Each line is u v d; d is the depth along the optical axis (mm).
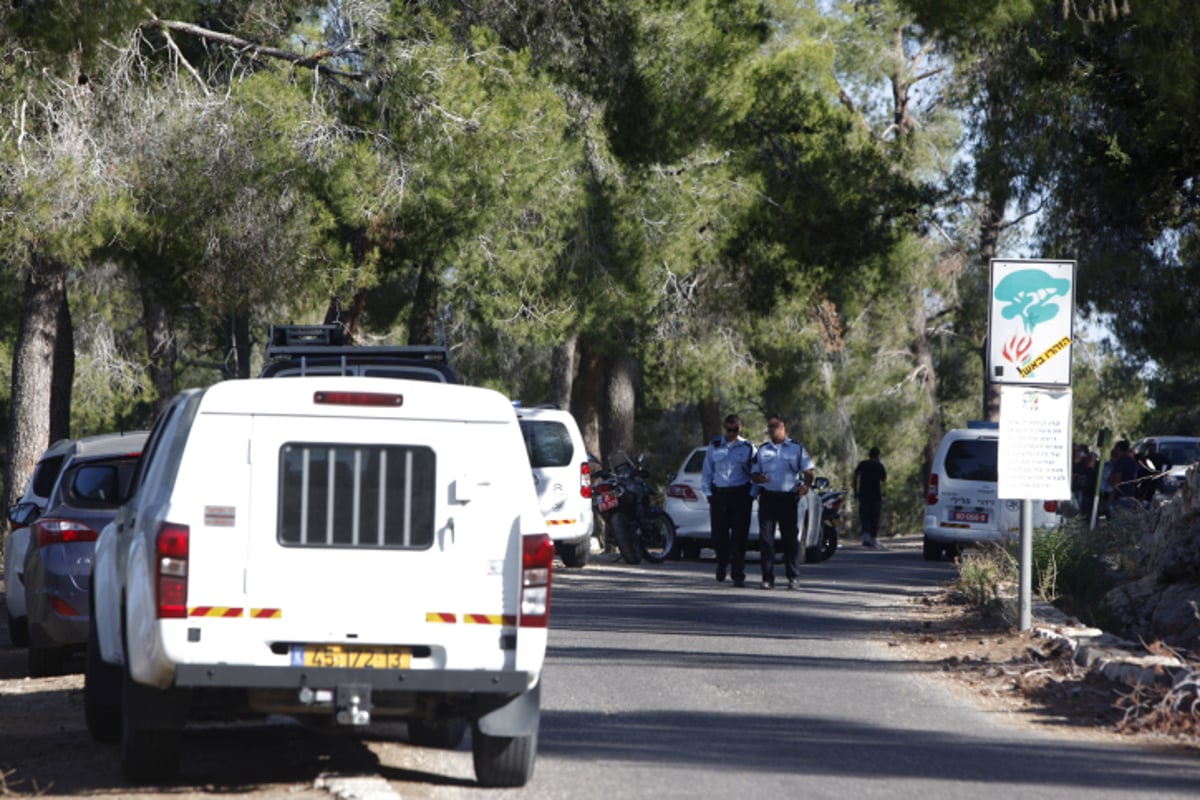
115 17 69062
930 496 89438
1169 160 82562
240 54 81812
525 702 26781
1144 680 37156
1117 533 68250
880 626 52031
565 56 91250
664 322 121625
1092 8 66312
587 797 26469
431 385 26547
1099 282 93125
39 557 42125
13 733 33562
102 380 139500
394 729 33531
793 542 65438
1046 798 26562
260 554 25453
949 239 153625
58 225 69500
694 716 34344
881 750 30656
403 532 25844
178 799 26375
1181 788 27531
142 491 29422
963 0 65938
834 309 155625
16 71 69688
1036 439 46531
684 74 96562
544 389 160000
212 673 25188
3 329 129500
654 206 100750
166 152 74688
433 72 78500
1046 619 49969
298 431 25781
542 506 76875
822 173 110125
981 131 100500
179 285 85875
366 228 83938
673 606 57875
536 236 93438
